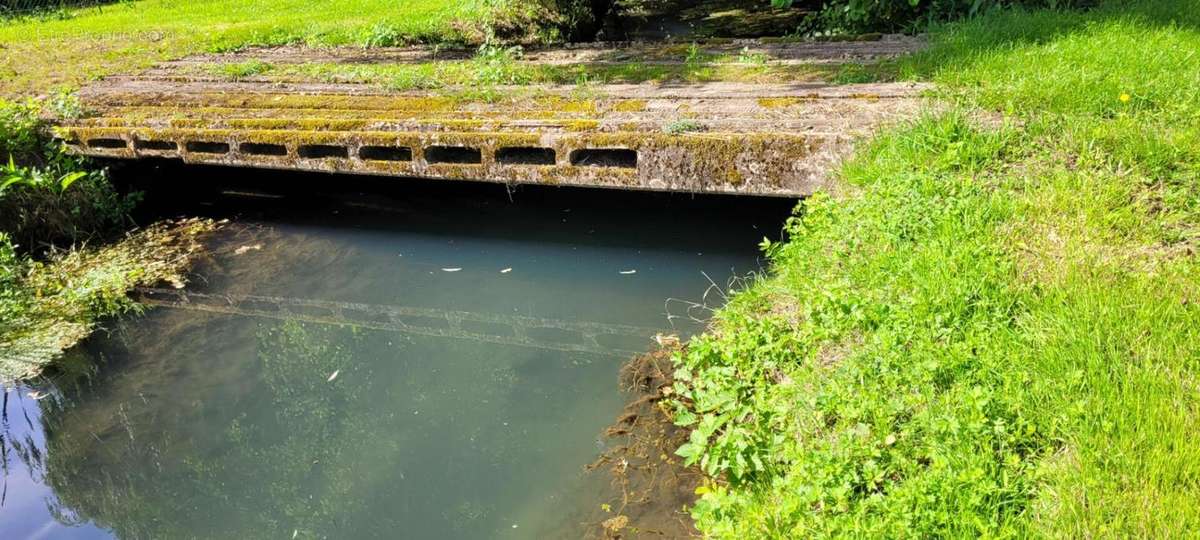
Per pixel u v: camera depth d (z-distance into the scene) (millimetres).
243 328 5422
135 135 6770
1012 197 4250
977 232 4031
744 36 11219
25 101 7898
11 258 6102
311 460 4148
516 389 4551
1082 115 4805
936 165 4629
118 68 9094
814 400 3281
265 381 4848
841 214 4555
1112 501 2512
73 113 7191
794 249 4629
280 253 6402
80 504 4027
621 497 3574
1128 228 3861
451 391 4605
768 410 3406
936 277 3717
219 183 7773
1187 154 4242
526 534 3475
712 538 2975
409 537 3580
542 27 11422
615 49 8625
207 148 6609
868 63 6727
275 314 5559
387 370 4863
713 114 5672
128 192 7301
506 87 6938
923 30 8469
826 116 5422
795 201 6199
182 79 8289
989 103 5160
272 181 7695
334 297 5723
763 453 3244
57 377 5012
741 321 4191
